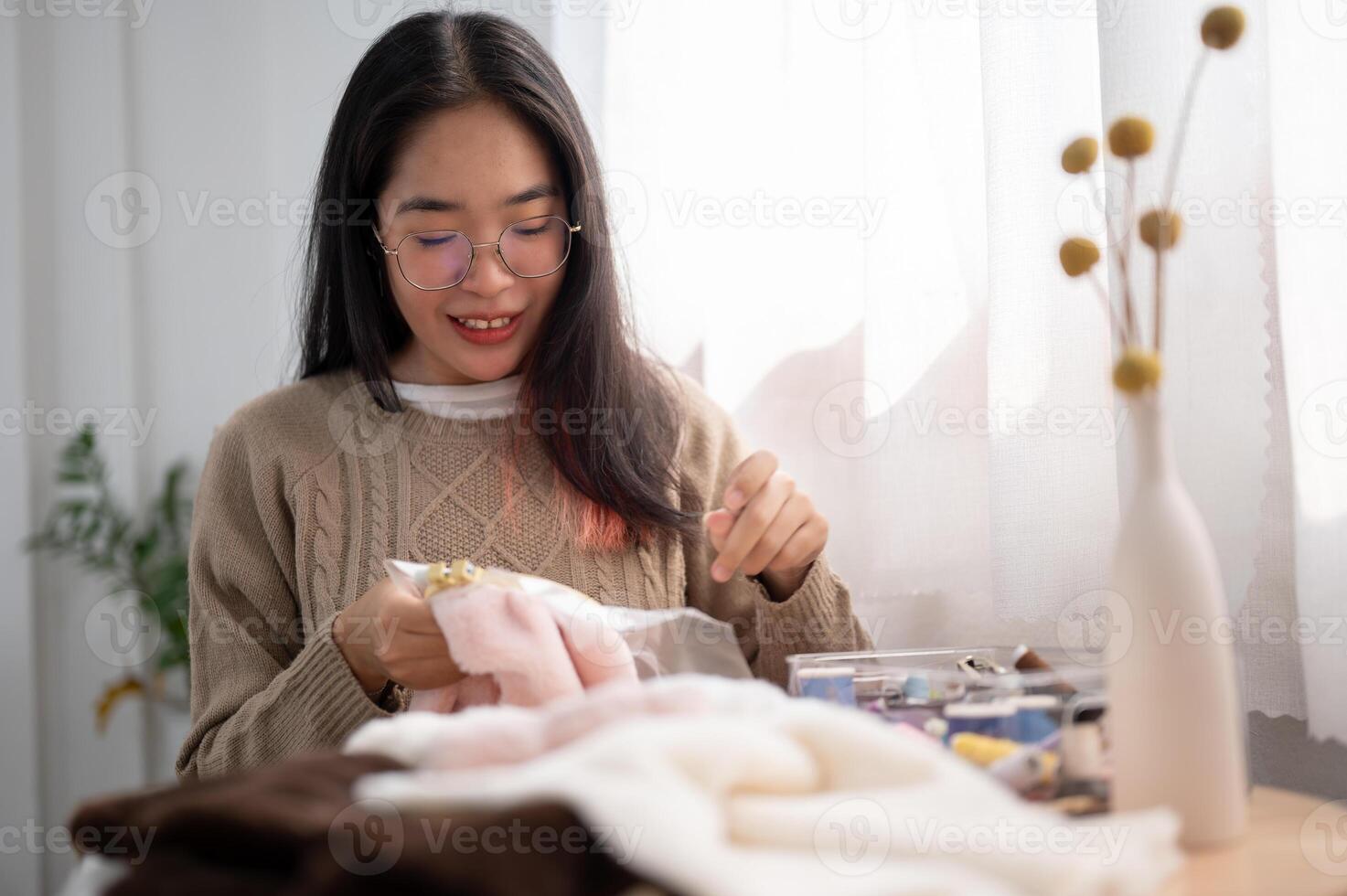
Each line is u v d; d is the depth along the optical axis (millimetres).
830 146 1348
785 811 500
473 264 1067
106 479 1857
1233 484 1032
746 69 1398
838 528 1361
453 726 577
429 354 1196
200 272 1849
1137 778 596
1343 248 992
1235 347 1031
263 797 492
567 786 467
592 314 1135
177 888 463
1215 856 589
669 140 1446
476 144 1057
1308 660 996
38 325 1838
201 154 1841
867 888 449
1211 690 590
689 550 1195
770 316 1386
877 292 1263
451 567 865
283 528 1169
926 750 537
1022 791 621
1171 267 1049
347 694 932
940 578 1269
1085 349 1120
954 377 1251
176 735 1886
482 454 1150
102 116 1825
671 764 490
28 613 1815
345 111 1146
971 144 1230
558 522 1126
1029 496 1131
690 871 437
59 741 1857
